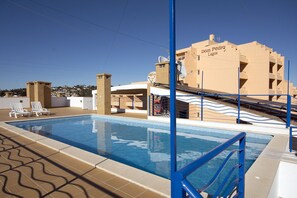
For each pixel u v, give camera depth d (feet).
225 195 7.31
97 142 30.01
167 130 38.40
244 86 81.56
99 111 57.72
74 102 86.69
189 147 27.04
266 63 77.05
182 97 42.42
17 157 17.44
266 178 12.09
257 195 9.95
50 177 13.12
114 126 42.73
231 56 76.07
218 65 79.46
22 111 51.42
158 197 10.53
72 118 51.55
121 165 14.73
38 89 78.28
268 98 76.43
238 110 32.63
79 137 33.19
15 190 11.34
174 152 4.65
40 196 10.68
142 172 13.43
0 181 12.51
